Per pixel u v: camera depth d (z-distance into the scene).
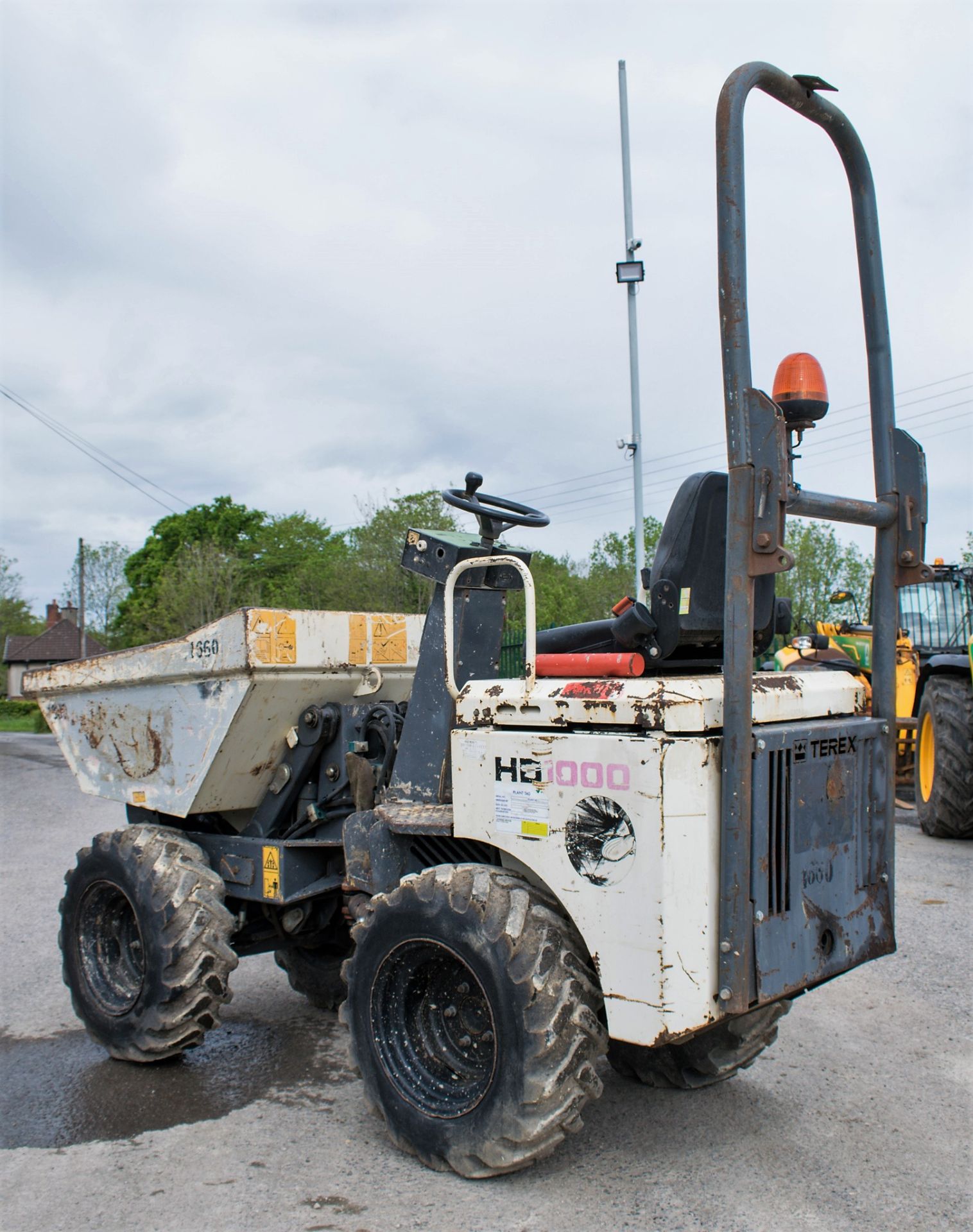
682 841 2.81
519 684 3.29
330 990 4.91
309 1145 3.45
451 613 3.45
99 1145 3.46
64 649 57.97
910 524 3.40
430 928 3.23
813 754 3.08
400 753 3.82
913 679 10.27
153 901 4.16
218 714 4.24
